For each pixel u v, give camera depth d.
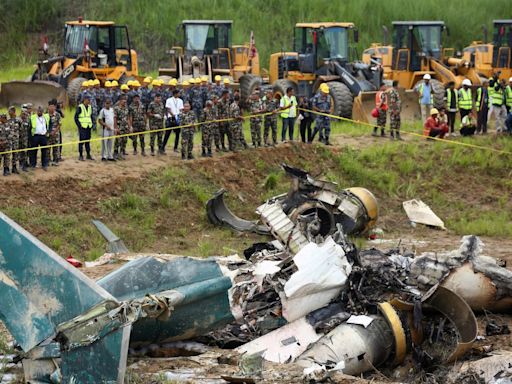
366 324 22.67
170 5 86.94
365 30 85.75
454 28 87.31
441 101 58.53
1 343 21.84
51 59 63.69
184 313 21.28
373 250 27.33
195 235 39.94
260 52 81.38
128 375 19.94
